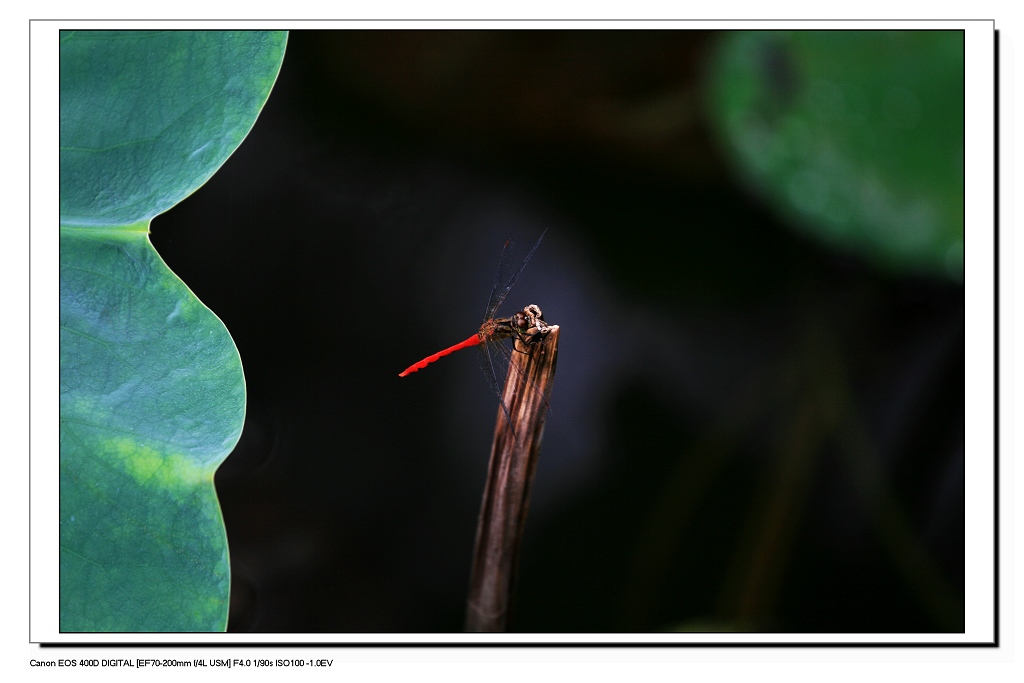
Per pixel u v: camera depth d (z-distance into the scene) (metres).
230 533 1.12
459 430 1.15
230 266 1.15
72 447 1.07
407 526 1.14
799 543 1.15
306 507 1.13
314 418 1.14
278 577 1.12
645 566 1.14
